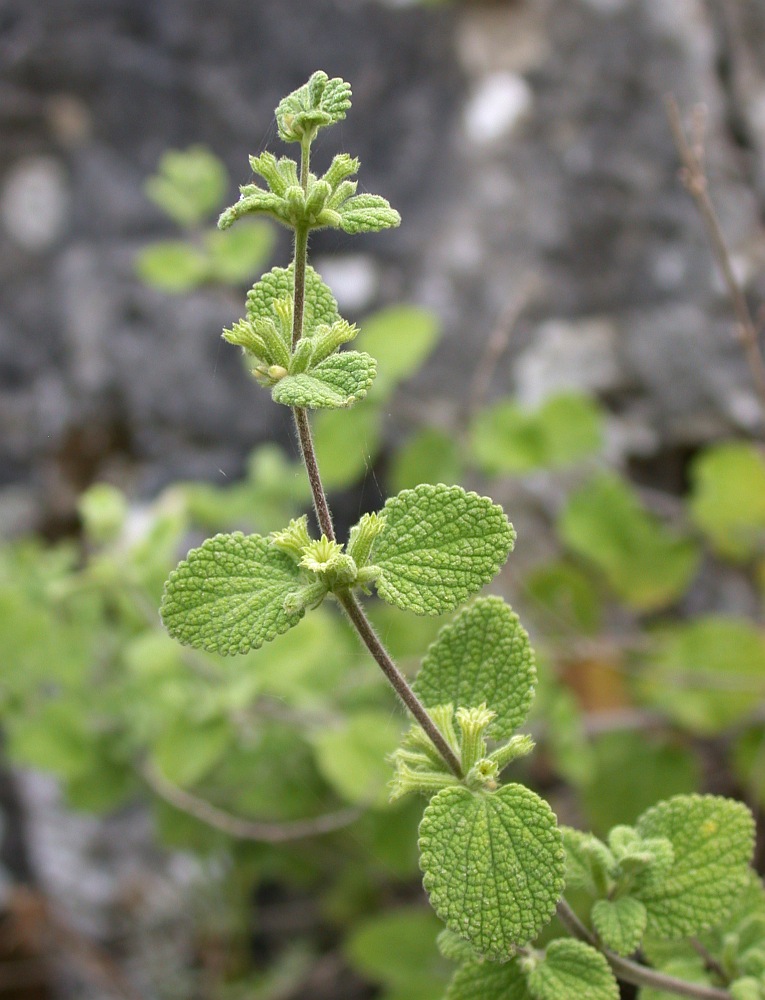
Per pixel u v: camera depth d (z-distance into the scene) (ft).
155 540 1.57
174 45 2.24
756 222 1.98
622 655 1.72
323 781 1.69
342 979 1.92
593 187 2.03
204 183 1.69
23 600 1.63
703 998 0.86
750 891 0.94
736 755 1.61
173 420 2.15
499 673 0.83
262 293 0.79
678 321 1.96
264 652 1.49
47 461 2.24
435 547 0.76
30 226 2.29
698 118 1.37
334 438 1.66
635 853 0.83
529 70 2.09
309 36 2.19
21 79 2.28
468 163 2.09
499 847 0.75
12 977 2.09
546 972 0.81
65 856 2.12
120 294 2.21
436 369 2.02
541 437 1.68
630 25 2.06
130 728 1.69
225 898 1.92
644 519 1.70
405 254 2.08
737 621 1.65
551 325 2.01
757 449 1.81
